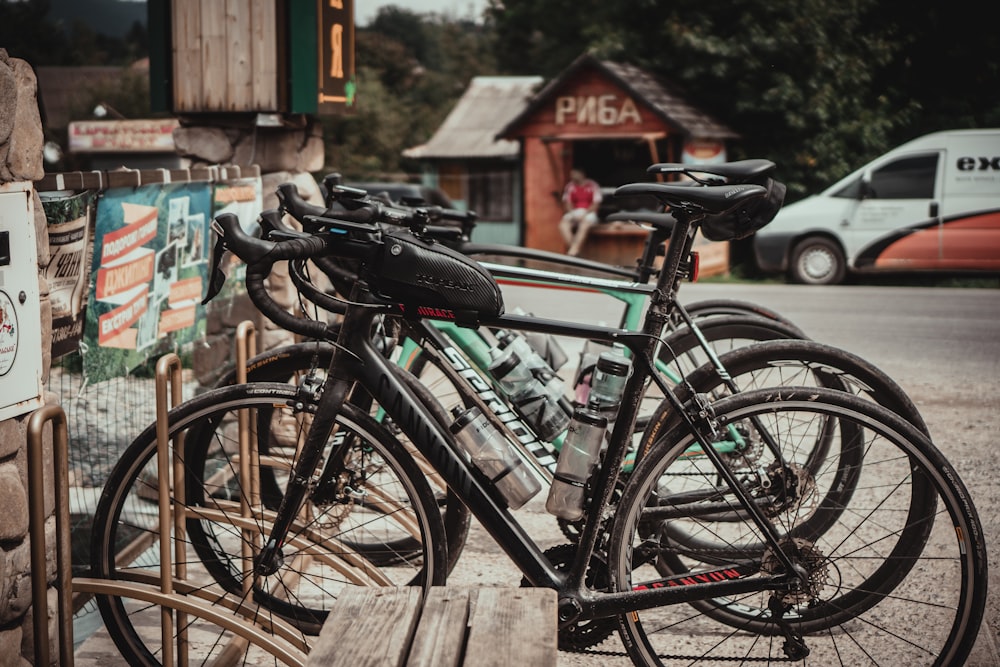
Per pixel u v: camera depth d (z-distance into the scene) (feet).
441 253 8.25
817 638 10.29
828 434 10.38
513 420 9.78
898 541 9.42
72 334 10.61
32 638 8.21
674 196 8.60
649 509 9.48
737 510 9.57
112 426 12.42
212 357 16.02
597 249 62.34
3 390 7.54
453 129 82.89
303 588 11.26
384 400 8.46
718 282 51.19
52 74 130.21
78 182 10.42
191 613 8.52
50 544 8.44
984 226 43.80
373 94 120.67
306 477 8.66
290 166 18.17
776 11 61.77
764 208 9.50
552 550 8.78
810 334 31.07
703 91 64.28
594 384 9.06
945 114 65.26
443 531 8.71
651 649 8.73
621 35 65.21
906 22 64.69
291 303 17.24
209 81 17.38
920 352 27.58
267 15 17.06
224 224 7.88
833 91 61.52
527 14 83.41
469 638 5.85
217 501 10.84
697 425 8.61
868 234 45.57
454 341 10.48
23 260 7.79
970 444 17.71
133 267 12.09
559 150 65.87
